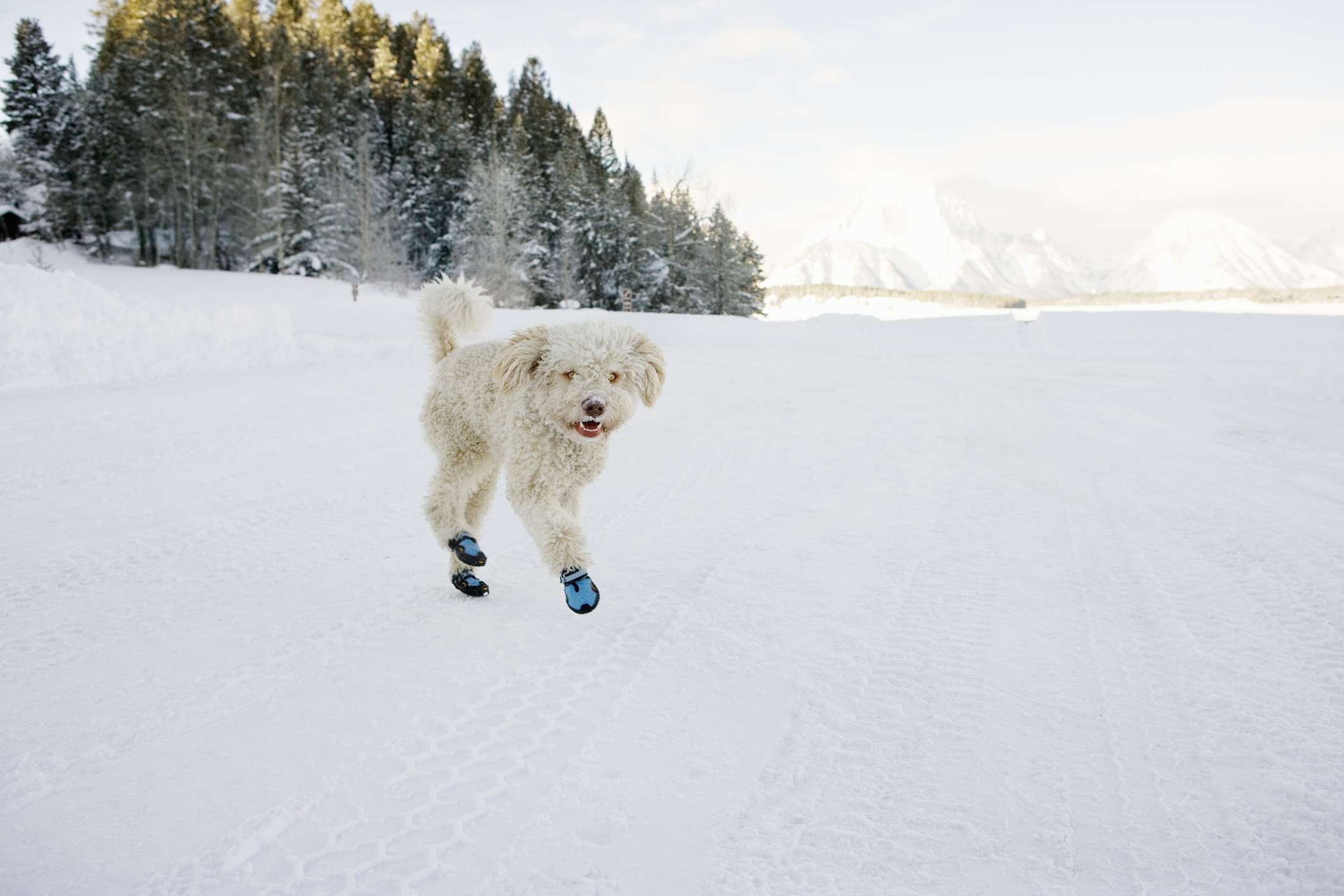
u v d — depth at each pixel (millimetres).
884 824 2277
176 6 55969
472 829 2264
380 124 67750
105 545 5004
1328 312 28953
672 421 9844
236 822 2295
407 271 57969
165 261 54812
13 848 2178
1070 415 10359
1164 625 3619
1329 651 3281
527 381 3863
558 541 3676
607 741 2734
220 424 9000
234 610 3959
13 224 54219
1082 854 2127
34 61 57625
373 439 8414
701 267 63062
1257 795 2344
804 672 3250
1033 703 2963
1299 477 6617
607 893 2012
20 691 3096
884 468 7215
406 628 3719
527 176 63375
